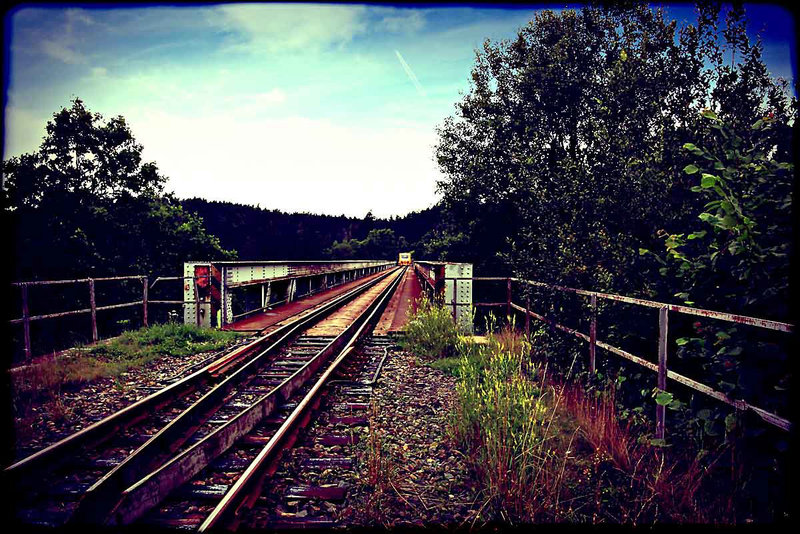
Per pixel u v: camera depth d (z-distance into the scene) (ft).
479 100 47.83
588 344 20.21
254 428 16.72
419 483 12.93
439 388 21.97
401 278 150.82
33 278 53.06
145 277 35.45
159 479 11.37
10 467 11.92
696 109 19.57
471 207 47.32
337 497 11.92
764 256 10.90
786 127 14.30
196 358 27.71
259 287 50.06
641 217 19.01
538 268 24.72
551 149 41.39
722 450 11.68
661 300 15.76
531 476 12.11
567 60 39.09
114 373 23.21
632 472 12.69
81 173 68.13
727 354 11.03
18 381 20.24
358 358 27.27
